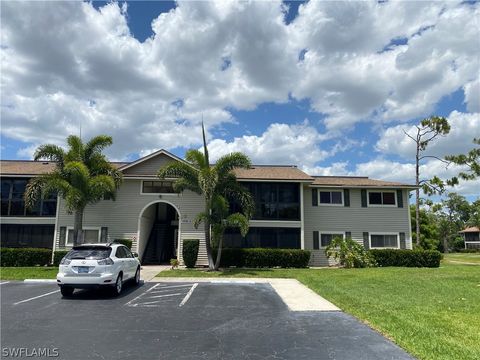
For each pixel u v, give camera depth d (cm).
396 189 2734
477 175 2759
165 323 852
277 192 2572
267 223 2520
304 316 929
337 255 2397
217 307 1049
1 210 2486
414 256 2438
